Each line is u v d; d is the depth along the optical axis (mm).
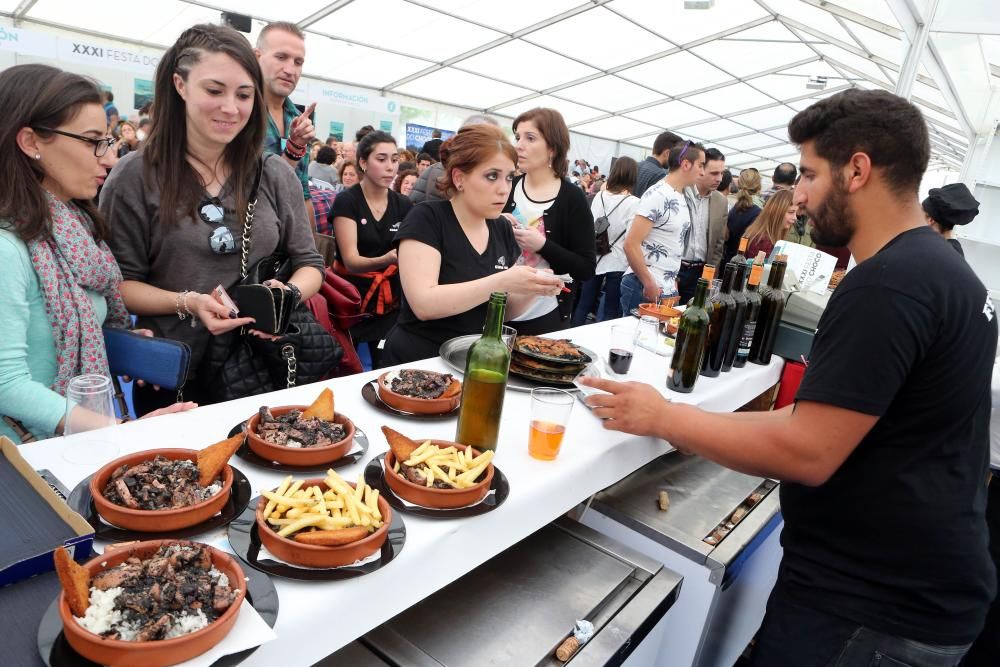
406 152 5227
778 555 1820
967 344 962
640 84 11859
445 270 1813
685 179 3357
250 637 626
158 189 1597
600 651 1125
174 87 1541
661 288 3484
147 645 561
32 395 1156
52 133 1263
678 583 1346
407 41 9367
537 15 8555
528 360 1490
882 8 5773
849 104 1031
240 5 7770
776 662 1179
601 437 1295
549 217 2506
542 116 2455
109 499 785
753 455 1061
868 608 1073
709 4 6762
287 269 1897
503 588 1245
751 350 2002
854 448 1028
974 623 1065
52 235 1298
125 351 1419
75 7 7305
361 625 790
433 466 958
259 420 1056
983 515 1078
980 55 4418
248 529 805
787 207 3715
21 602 657
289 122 2988
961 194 2436
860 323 955
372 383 1363
